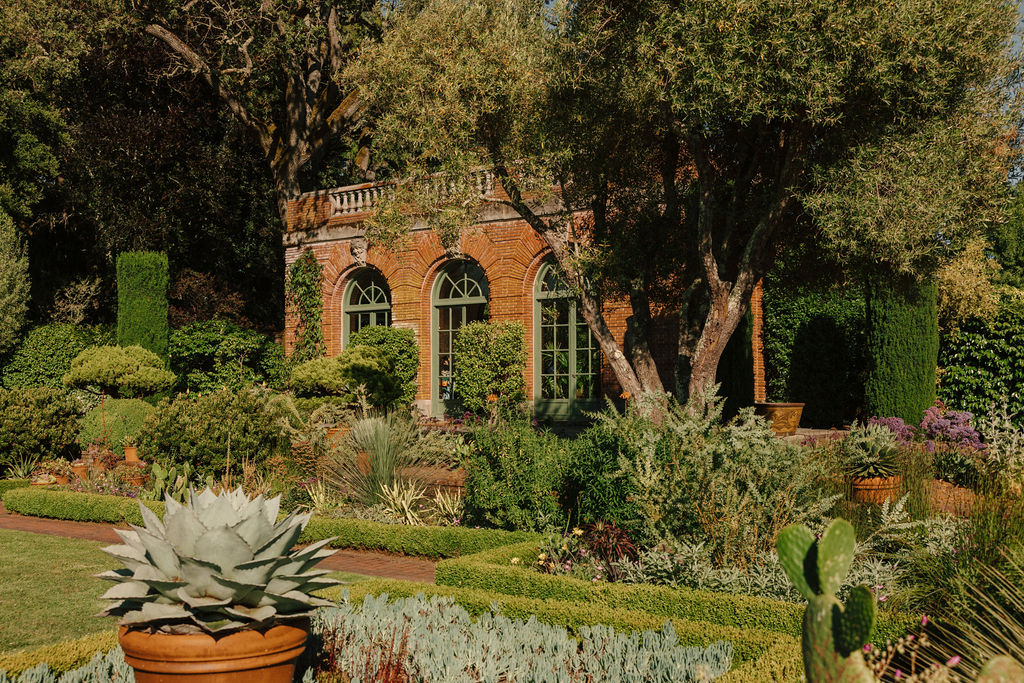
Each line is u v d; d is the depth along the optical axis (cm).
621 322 1512
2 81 2083
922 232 830
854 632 182
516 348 1563
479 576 597
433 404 1795
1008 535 471
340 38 2141
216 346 1994
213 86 2208
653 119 1011
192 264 2483
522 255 1631
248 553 308
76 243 2464
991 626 370
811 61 789
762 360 1664
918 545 544
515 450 812
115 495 1119
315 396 1616
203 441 1092
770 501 587
